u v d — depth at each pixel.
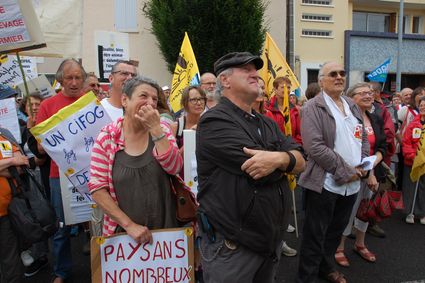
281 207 2.04
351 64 15.36
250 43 11.34
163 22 11.37
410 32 17.73
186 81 5.45
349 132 3.19
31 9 3.03
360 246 4.10
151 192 2.26
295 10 14.43
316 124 3.14
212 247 2.04
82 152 2.81
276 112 4.77
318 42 14.87
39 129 2.70
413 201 5.18
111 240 2.23
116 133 2.28
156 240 2.25
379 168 3.93
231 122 1.98
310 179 3.17
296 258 4.13
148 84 2.25
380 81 8.75
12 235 2.87
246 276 2.00
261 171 1.84
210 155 1.98
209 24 10.98
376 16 17.41
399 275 3.67
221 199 1.96
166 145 2.20
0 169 2.75
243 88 2.02
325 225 3.21
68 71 3.34
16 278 2.91
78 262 4.12
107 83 5.76
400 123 6.52
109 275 2.23
